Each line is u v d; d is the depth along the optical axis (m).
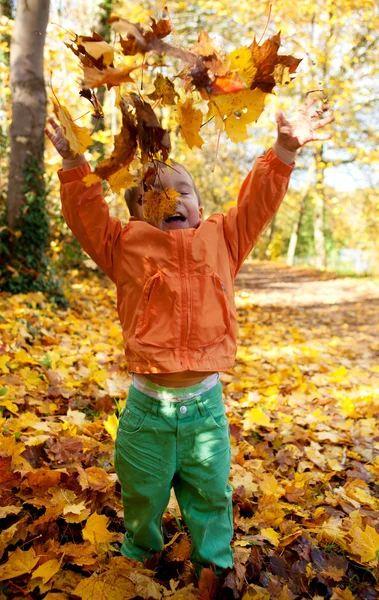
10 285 6.70
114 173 1.56
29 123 6.93
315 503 2.70
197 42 1.47
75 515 2.12
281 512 2.45
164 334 1.81
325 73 11.88
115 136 1.52
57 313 6.38
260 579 2.00
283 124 1.81
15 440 2.58
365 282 17.77
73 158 1.85
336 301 13.14
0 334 4.38
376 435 3.80
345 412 4.25
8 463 2.32
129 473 1.88
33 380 3.54
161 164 1.73
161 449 1.84
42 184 7.07
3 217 6.95
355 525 2.30
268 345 6.87
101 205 1.90
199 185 24.27
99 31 9.41
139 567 1.93
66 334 5.26
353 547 2.22
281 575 2.08
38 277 6.86
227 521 1.96
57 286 7.05
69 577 1.91
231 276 1.98
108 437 2.99
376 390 5.11
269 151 1.91
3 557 1.95
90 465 2.62
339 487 2.96
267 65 1.53
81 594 1.79
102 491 2.34
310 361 6.17
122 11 9.26
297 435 3.58
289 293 14.45
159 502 1.89
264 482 2.72
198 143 1.56
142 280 1.86
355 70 12.62
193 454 1.85
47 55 9.42
